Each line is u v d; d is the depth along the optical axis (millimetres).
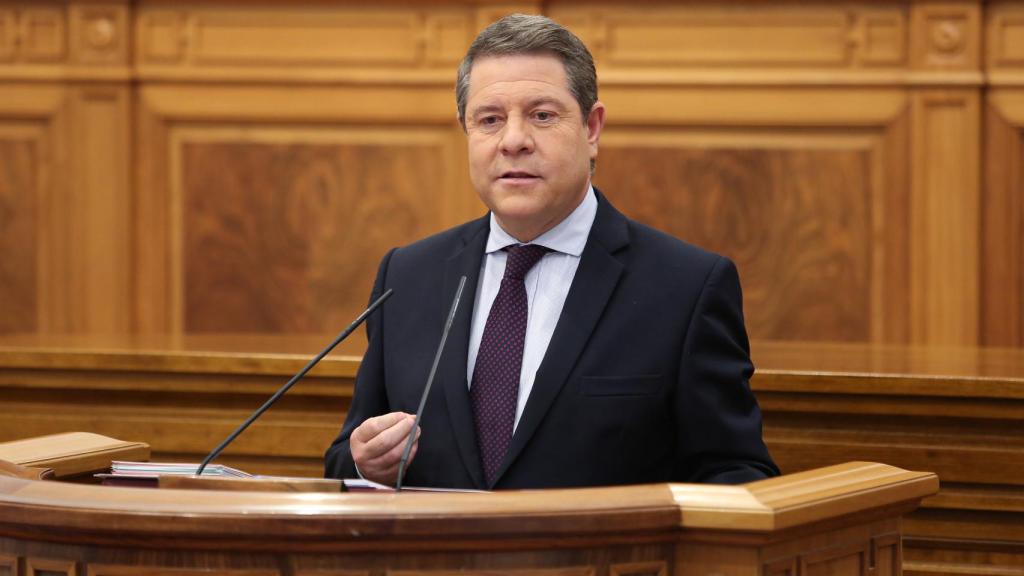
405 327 7641
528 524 5078
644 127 20141
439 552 5133
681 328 7086
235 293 21031
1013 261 19516
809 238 19859
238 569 5148
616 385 6973
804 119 19781
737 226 19984
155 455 10906
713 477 6883
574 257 7383
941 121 19484
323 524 5000
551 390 6945
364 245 20797
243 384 10617
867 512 5895
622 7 20094
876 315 19766
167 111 20953
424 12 20516
